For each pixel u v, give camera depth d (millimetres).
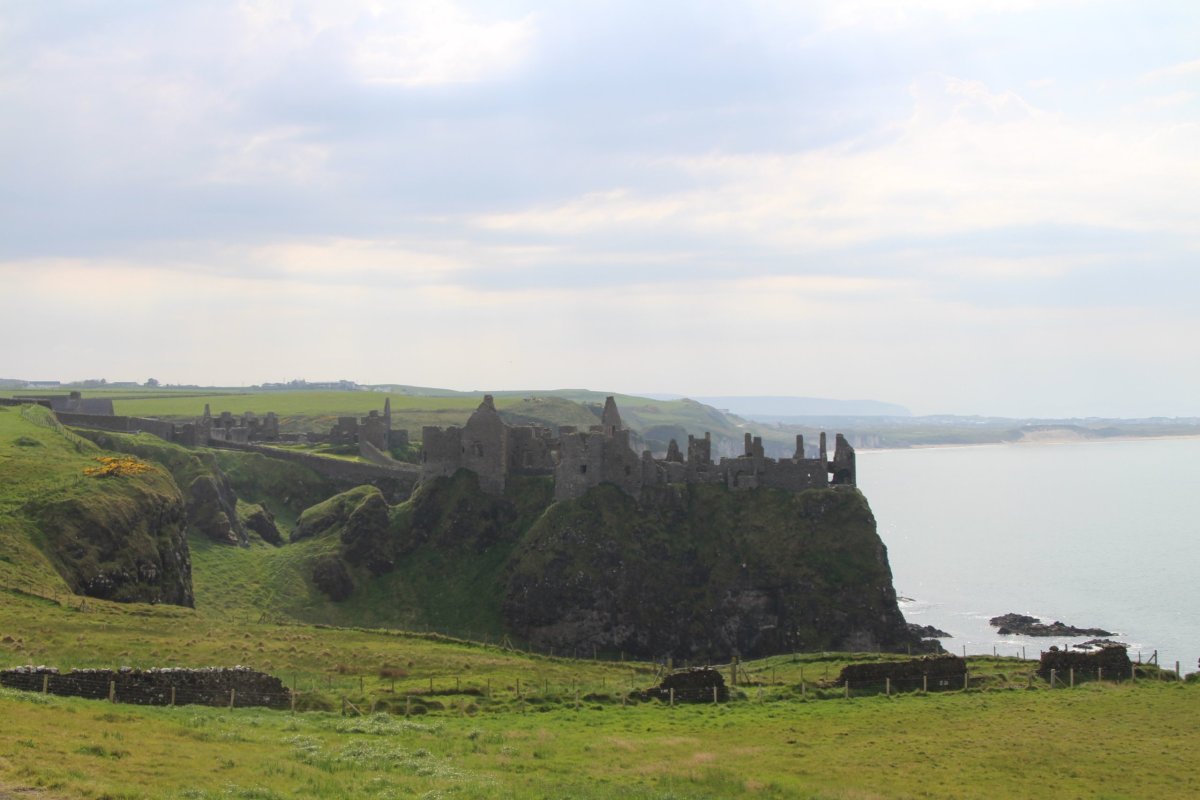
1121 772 61312
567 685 86438
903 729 71312
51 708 56094
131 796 41562
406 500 185125
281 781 48219
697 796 53125
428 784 50438
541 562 158625
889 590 154375
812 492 165250
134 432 198250
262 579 158875
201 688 68188
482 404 179125
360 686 79688
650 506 166375
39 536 114125
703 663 148625
